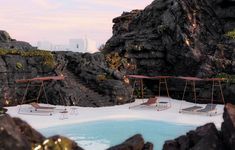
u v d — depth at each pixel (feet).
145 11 159.12
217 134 42.57
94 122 87.61
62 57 130.21
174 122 86.33
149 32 146.20
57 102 110.01
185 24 134.41
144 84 141.28
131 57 142.51
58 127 80.89
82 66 129.90
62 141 30.30
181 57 132.36
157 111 103.24
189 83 127.54
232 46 127.44
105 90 119.55
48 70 120.37
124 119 91.30
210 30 137.39
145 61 141.69
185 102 123.95
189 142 44.34
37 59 119.96
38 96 108.27
